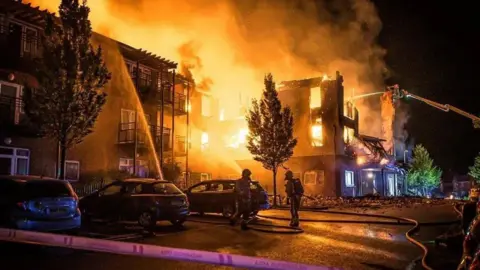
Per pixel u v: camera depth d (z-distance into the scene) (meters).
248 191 12.60
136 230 11.38
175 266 7.05
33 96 13.44
